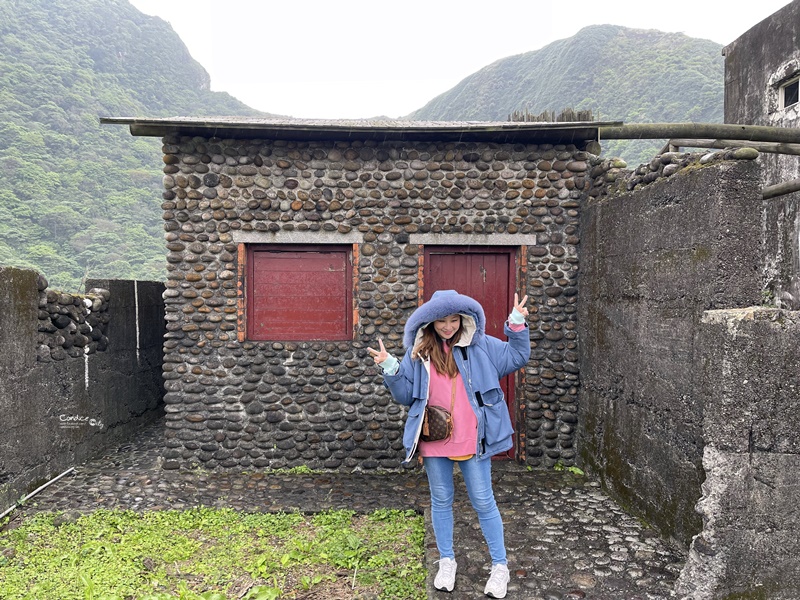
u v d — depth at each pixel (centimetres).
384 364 277
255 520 394
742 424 241
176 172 507
